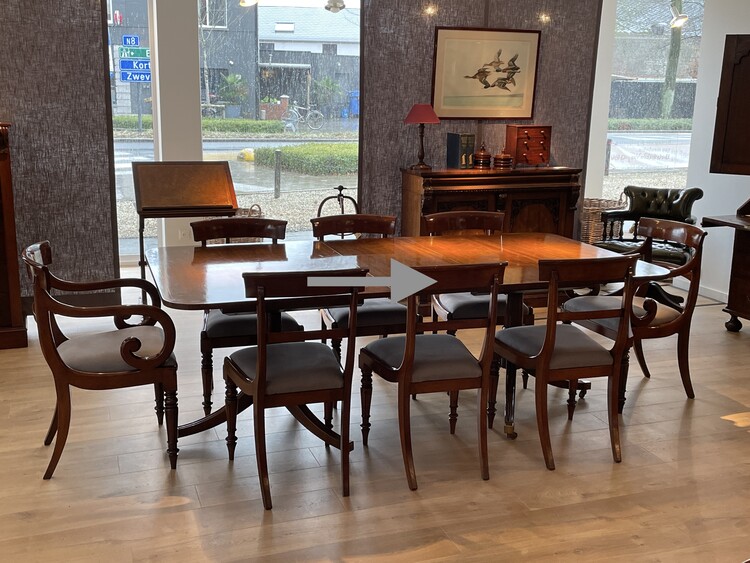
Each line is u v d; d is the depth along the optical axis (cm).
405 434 317
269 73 614
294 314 564
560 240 442
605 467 339
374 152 606
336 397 308
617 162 791
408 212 597
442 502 306
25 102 520
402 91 603
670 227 423
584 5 632
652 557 271
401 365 313
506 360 362
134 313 307
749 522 295
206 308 296
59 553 267
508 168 600
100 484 316
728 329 546
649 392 429
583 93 650
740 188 606
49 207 540
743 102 543
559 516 297
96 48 529
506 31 613
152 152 655
